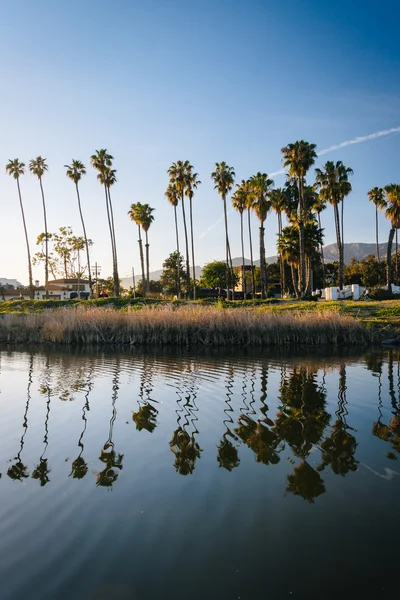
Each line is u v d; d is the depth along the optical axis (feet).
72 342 83.35
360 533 15.05
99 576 12.97
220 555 13.94
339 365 52.19
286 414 30.25
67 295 286.46
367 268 258.57
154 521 16.02
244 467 20.95
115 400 34.65
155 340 79.82
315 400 34.17
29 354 65.87
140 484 19.19
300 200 149.79
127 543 14.67
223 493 18.21
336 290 144.87
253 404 33.09
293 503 17.24
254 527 15.53
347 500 17.46
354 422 28.30
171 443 24.52
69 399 35.14
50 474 20.39
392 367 50.44
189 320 81.25
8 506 17.31
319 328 77.66
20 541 14.87
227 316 81.10
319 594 12.09
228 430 26.76
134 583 12.61
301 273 149.89
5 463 21.88
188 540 14.79
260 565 13.41
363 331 79.00
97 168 181.98
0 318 95.86
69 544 14.64
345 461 21.59
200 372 47.39
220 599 11.91
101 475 20.24
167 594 12.12
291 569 13.21
